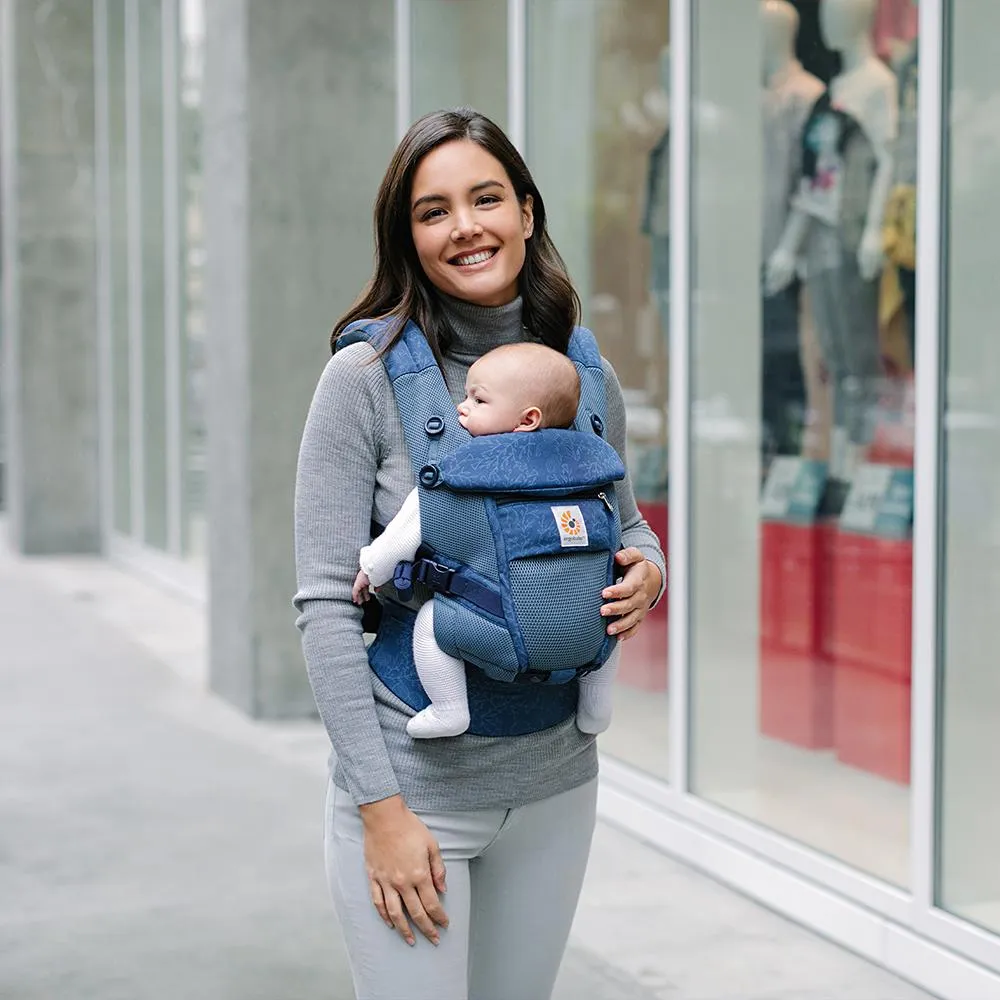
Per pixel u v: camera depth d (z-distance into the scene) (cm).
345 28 673
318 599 212
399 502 212
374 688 216
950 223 364
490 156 217
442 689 208
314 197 673
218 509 713
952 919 362
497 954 230
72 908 434
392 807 209
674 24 470
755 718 456
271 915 428
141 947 403
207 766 596
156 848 491
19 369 1267
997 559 352
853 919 391
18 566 1226
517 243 219
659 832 482
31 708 702
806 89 445
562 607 202
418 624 209
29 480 1277
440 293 223
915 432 398
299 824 518
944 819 368
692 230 473
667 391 486
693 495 480
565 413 211
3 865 474
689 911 423
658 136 482
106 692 738
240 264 671
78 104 1258
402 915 210
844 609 431
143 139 1139
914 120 412
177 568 1084
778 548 455
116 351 1238
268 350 671
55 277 1267
